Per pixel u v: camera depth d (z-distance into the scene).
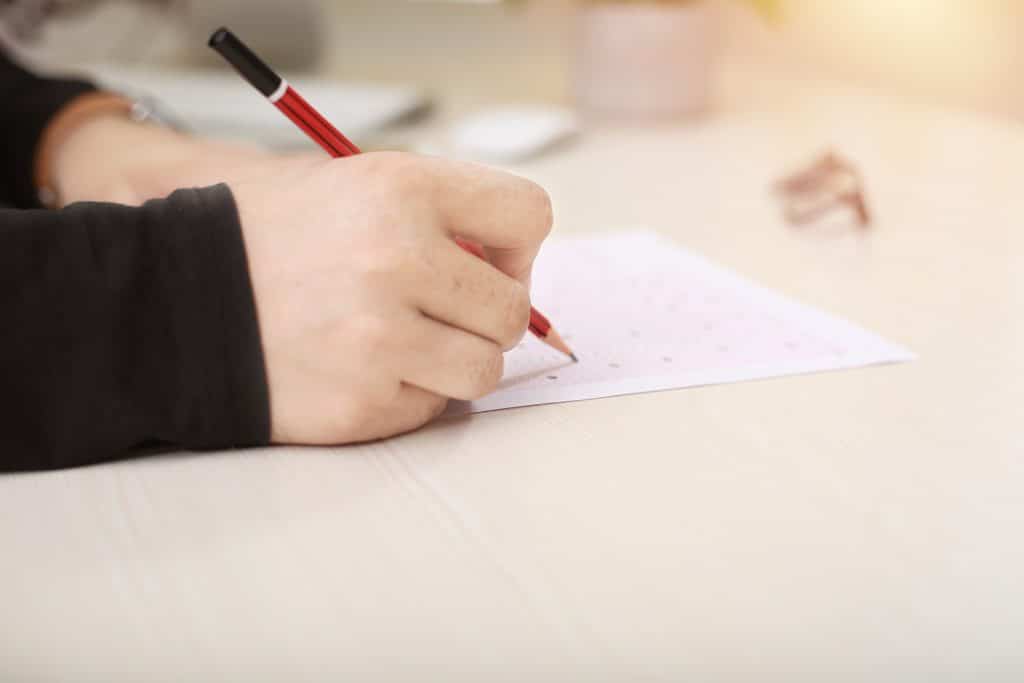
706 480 0.40
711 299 0.61
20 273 0.40
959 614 0.32
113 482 0.39
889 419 0.46
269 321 0.41
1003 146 1.08
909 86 1.35
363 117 1.02
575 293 0.62
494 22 1.74
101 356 0.40
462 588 0.32
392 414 0.42
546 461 0.41
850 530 0.36
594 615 0.31
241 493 0.38
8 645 0.29
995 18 1.21
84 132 0.76
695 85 1.19
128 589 0.32
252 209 0.43
